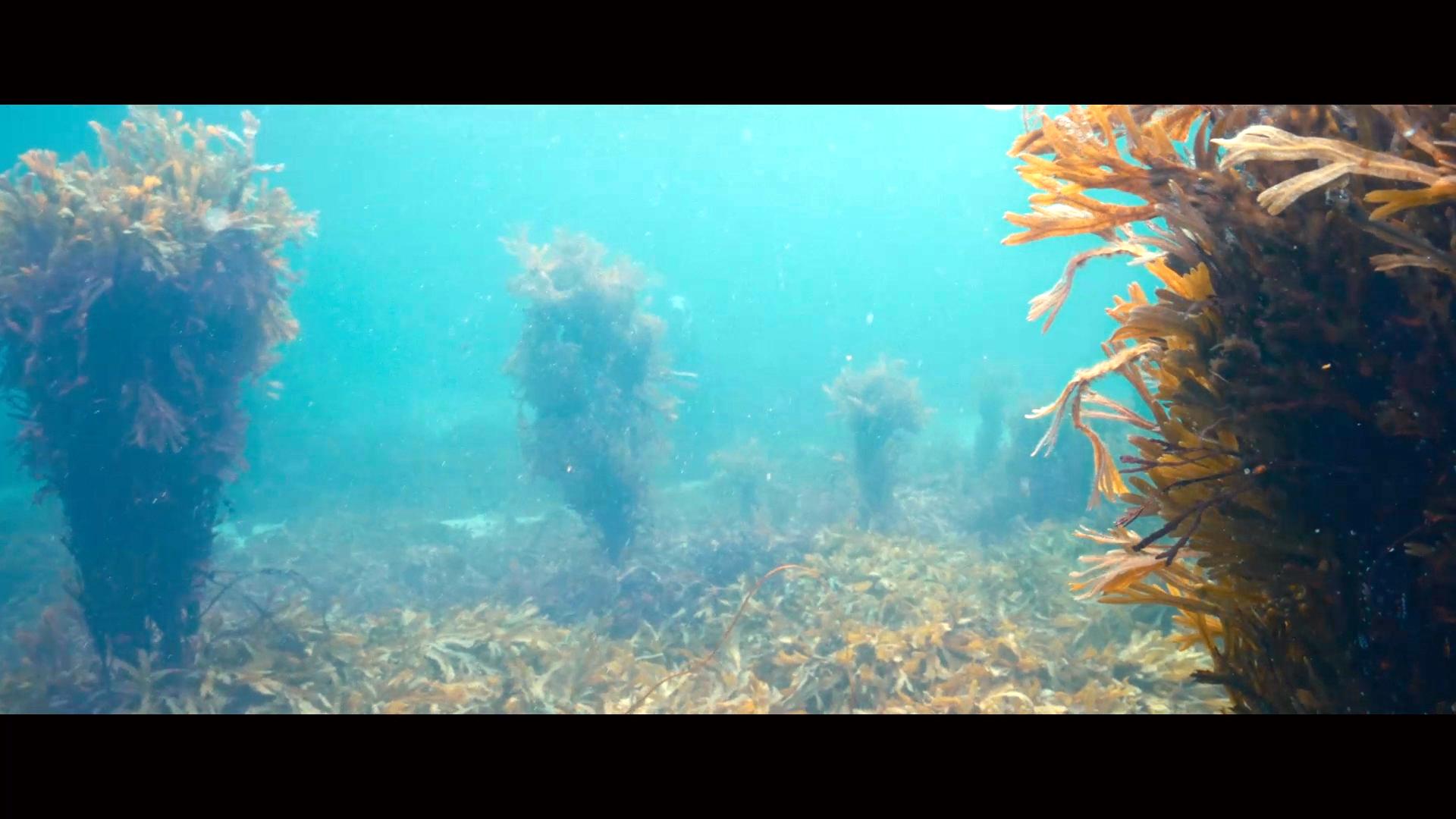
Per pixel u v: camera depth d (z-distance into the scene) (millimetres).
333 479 21281
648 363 13297
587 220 112750
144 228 6438
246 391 7789
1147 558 2648
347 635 7930
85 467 6496
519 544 14508
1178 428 2510
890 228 115125
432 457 23484
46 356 6418
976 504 15453
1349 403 2057
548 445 12148
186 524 6910
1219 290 2334
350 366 52938
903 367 15414
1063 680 6367
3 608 11492
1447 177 1766
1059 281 2811
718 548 11430
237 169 7477
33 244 6500
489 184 93438
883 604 8547
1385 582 2088
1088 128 2529
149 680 6492
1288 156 1900
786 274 125938
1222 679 2465
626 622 9523
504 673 7406
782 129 70312
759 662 7109
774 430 27328
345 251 109125
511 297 12750
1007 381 20047
